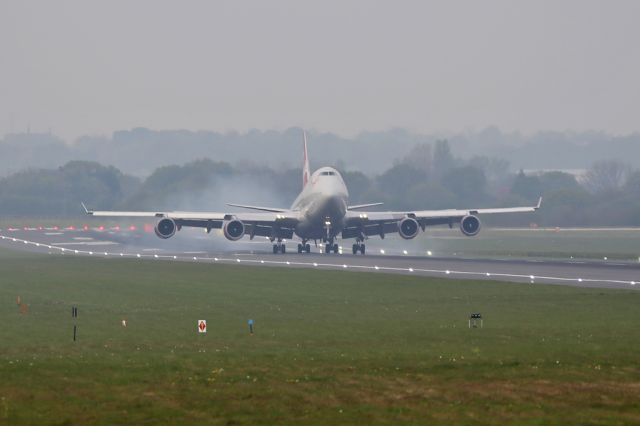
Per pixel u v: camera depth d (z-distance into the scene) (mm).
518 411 118250
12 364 151125
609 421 113312
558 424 112188
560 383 133250
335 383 134875
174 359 156125
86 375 141750
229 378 138875
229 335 185750
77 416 117938
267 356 158500
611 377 137000
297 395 127812
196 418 116938
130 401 125125
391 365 147875
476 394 127250
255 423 114625
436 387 131750
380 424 113375
